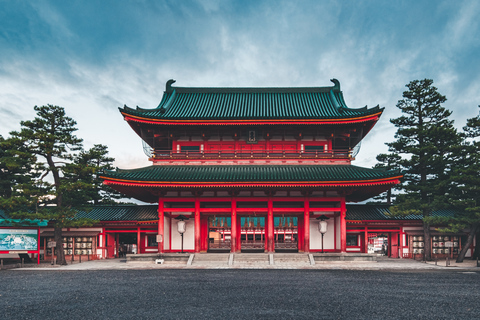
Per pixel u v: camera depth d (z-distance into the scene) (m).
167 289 20.89
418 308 16.44
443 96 38.53
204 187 35.94
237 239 38.91
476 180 33.56
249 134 39.91
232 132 40.62
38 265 35.31
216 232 43.25
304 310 15.91
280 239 42.38
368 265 32.66
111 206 45.44
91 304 17.27
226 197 37.66
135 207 44.84
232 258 33.81
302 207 37.47
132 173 36.69
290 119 37.56
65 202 37.59
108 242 43.19
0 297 19.11
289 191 37.62
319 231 36.78
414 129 38.28
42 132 35.06
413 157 37.97
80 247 42.16
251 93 47.66
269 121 37.78
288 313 15.40
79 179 38.44
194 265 32.56
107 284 22.89
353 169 38.06
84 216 42.53
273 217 38.12
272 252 36.25
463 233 40.62
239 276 26.02
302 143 40.47
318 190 37.16
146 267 32.12
